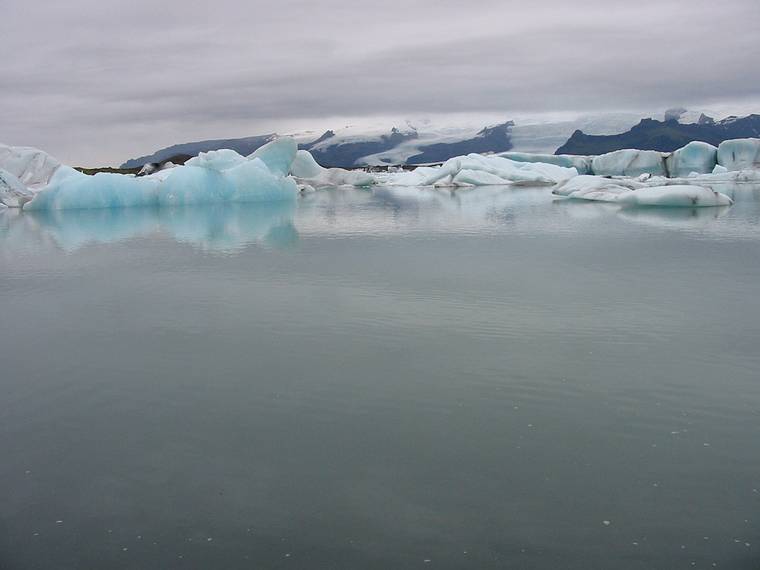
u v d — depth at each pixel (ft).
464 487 11.60
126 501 11.49
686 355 18.26
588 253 36.40
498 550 9.81
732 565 9.36
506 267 32.27
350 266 33.58
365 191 122.52
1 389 16.89
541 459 12.53
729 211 60.95
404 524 10.53
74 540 10.41
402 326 21.62
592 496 11.22
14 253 42.83
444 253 37.55
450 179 138.00
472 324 21.68
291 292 27.35
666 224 50.57
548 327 21.18
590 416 14.39
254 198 89.10
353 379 16.92
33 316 24.53
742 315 22.35
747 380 16.30
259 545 10.11
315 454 12.96
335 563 9.62
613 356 18.26
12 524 10.93
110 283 30.73
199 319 23.31
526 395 15.64
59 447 13.61
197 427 14.34
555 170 135.74
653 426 13.84
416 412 14.82
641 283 27.78
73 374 17.89
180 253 40.45
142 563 9.77
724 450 12.75
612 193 77.77
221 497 11.50
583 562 9.49
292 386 16.56
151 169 144.87
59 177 90.27
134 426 14.49
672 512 10.70
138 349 19.98
